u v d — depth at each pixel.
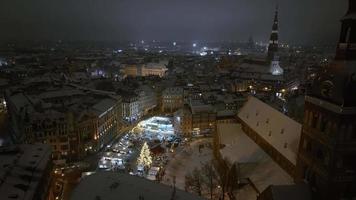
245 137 122.12
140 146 137.25
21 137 138.62
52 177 105.31
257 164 100.62
